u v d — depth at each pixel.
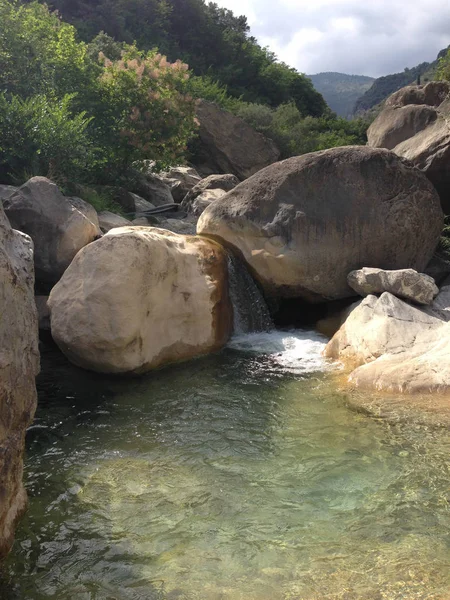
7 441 3.97
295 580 3.92
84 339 7.53
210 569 4.07
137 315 7.57
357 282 9.09
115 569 4.11
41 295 9.92
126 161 16.80
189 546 4.33
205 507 4.82
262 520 4.61
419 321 8.11
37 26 15.15
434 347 7.45
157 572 4.06
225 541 4.38
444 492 4.88
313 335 9.41
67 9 41.78
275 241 9.55
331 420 6.35
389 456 5.50
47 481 5.26
